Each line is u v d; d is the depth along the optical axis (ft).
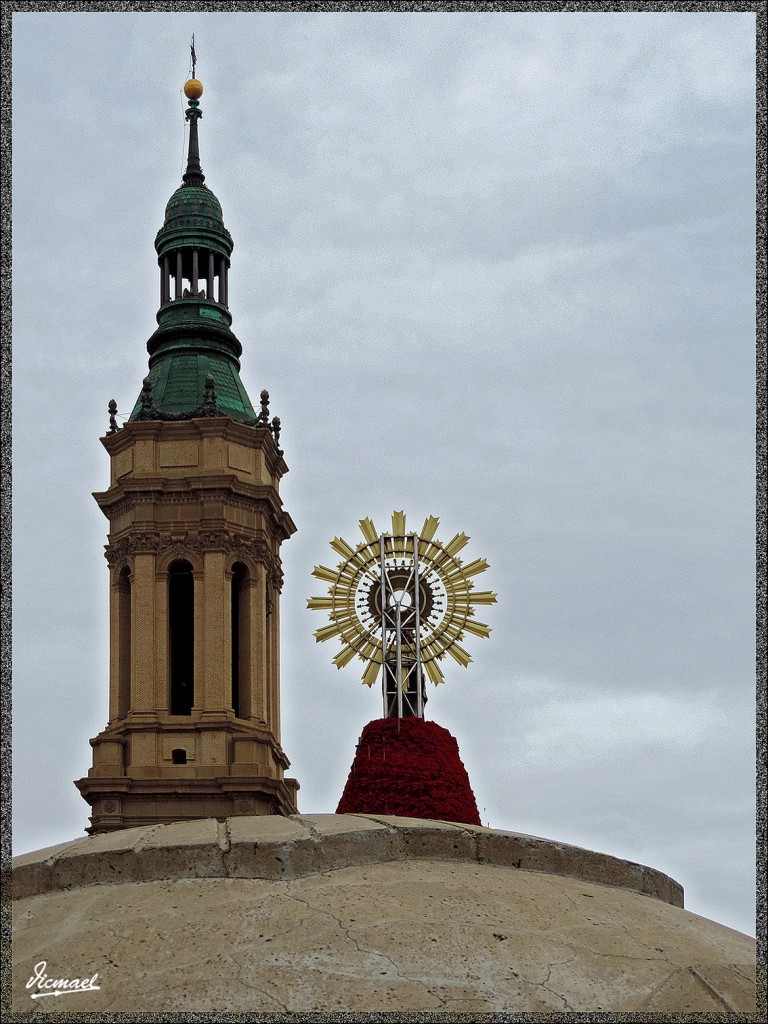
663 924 58.29
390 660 97.55
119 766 225.97
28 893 57.82
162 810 224.12
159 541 239.91
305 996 49.85
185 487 241.96
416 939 52.75
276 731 244.01
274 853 57.62
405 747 81.66
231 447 245.45
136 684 232.53
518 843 61.11
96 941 53.52
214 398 247.29
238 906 54.85
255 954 51.85
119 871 57.93
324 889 55.83
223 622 235.81
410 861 59.16
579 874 61.62
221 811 224.12
